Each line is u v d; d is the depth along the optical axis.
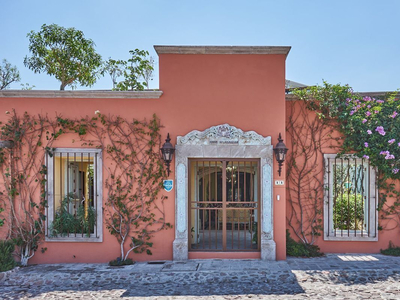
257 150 7.28
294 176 7.96
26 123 7.46
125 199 7.39
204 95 7.46
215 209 7.51
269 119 7.38
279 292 5.53
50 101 7.50
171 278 6.24
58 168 7.68
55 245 7.41
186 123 7.44
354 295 5.30
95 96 7.47
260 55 7.46
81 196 8.56
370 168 7.77
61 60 12.23
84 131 7.39
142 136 7.43
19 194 7.42
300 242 7.87
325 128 7.92
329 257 7.40
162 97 7.47
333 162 8.06
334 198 8.31
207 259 7.29
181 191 7.29
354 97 7.74
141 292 5.69
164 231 7.36
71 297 5.54
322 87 7.78
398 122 7.51
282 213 7.25
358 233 7.86
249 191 7.51
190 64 7.50
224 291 5.64
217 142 7.33
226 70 7.47
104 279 6.30
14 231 7.39
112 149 7.40
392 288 5.57
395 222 7.75
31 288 6.03
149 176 7.37
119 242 7.36
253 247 7.48
